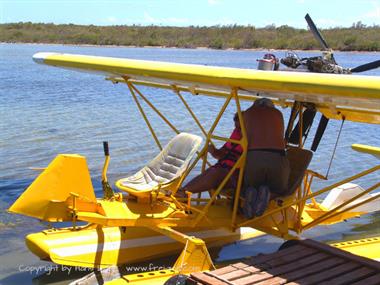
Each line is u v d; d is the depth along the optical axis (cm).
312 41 4872
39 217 578
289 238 632
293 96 574
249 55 4588
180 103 2108
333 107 677
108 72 679
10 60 3962
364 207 852
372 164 1193
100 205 598
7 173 980
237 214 661
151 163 696
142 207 634
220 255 703
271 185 631
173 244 682
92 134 1375
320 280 468
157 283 531
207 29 6944
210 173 659
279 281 464
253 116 633
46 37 7212
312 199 801
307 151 663
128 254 645
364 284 463
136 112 1794
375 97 445
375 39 5066
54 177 580
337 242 771
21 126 1447
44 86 2448
